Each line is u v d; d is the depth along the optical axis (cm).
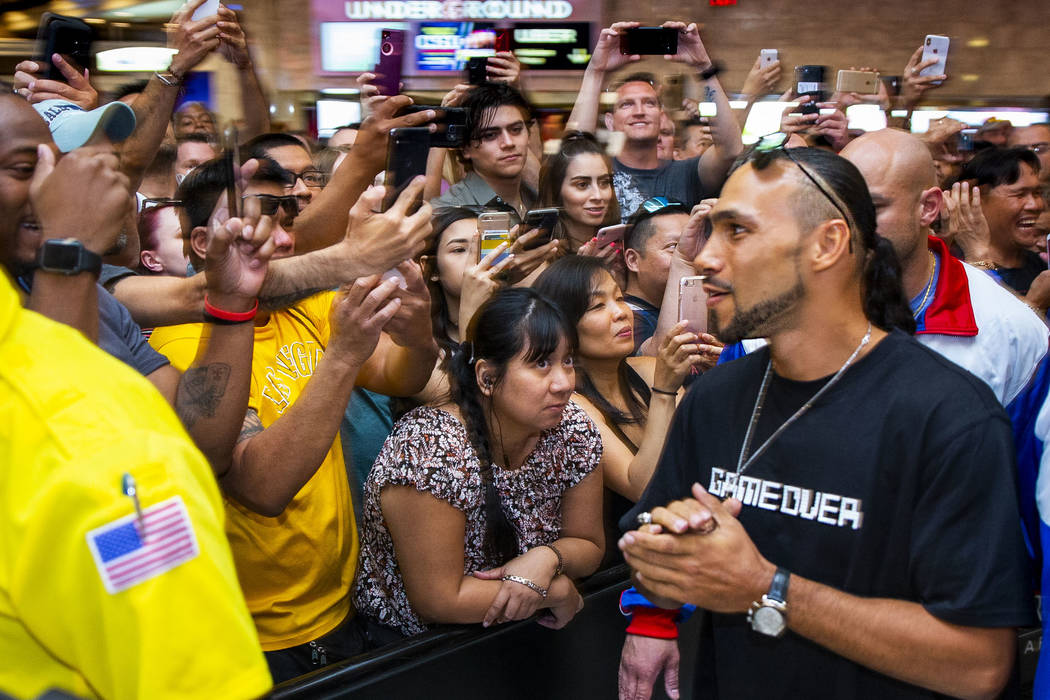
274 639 187
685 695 210
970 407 127
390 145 172
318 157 341
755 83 425
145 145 239
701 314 237
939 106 615
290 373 202
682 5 633
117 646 88
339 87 555
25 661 92
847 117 417
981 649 124
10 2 473
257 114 338
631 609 184
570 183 320
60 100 213
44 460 88
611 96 436
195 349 197
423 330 194
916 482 129
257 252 160
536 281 231
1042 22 643
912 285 206
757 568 129
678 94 482
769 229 132
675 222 298
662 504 157
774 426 142
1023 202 356
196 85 349
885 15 650
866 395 134
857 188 133
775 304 133
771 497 140
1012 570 123
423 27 550
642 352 274
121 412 94
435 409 184
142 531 88
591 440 201
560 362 181
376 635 193
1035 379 166
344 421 230
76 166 127
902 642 125
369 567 192
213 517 96
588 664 205
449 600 177
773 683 142
